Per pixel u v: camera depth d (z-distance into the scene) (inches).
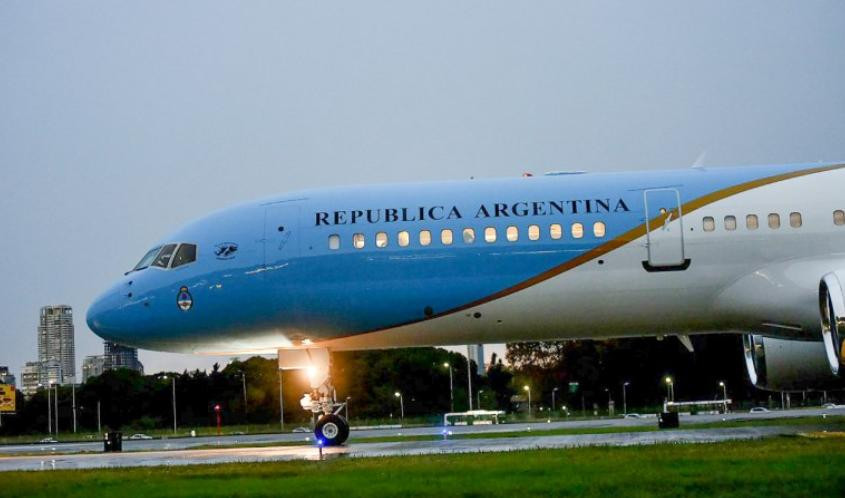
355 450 972.6
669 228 949.2
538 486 558.6
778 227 946.1
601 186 975.0
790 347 1021.2
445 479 608.4
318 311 991.6
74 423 4343.0
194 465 819.4
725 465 614.9
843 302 871.7
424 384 4448.8
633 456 694.5
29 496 617.9
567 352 4170.8
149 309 1024.9
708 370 3860.7
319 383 1061.8
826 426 1063.6
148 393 4692.4
